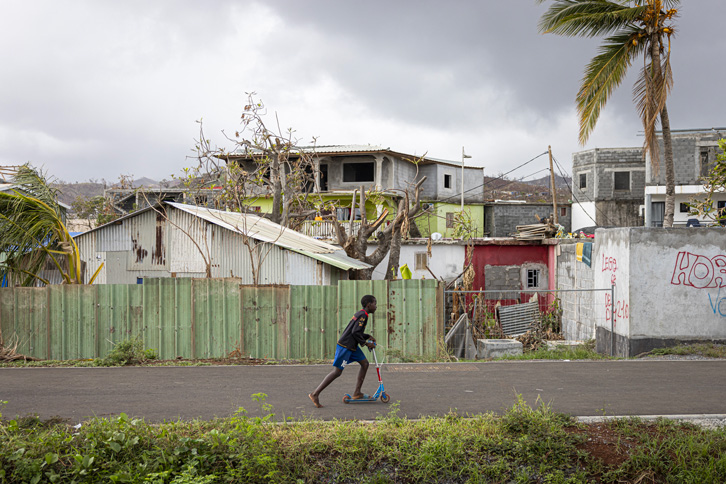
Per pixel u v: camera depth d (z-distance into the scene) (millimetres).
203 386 9438
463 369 10820
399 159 38969
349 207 34719
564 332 20266
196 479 5613
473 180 44625
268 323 13211
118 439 6199
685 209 34531
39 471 5844
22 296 13422
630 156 42094
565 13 18125
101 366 11383
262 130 21438
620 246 13453
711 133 33844
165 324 13297
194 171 20766
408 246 25625
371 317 13305
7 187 15867
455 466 6172
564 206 44219
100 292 13367
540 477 6023
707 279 12734
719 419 7336
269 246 16094
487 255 25250
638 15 17719
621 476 5996
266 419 6699
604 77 18453
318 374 10453
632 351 12789
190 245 16875
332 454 6355
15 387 9414
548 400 8344
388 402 8289
